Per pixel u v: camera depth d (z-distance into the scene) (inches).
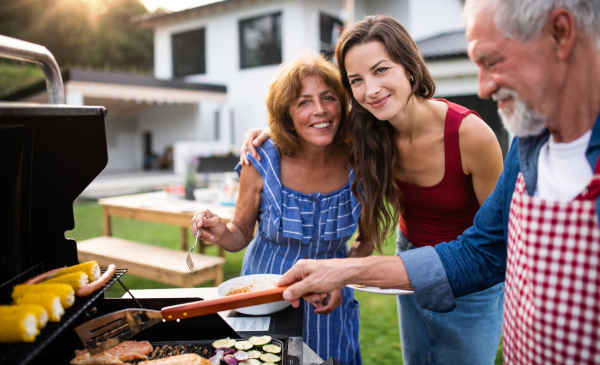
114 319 39.8
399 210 69.4
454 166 60.9
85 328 38.5
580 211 29.7
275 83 63.6
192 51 549.3
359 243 72.0
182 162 532.7
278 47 474.6
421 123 61.2
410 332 73.3
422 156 62.9
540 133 33.6
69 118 38.9
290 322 52.5
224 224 64.6
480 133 58.6
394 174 65.5
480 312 65.4
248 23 494.6
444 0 432.1
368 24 54.9
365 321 129.4
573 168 31.2
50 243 44.9
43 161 42.6
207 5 500.4
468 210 65.6
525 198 33.0
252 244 72.6
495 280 43.8
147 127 669.9
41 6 971.9
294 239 65.6
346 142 69.4
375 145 63.1
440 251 45.1
